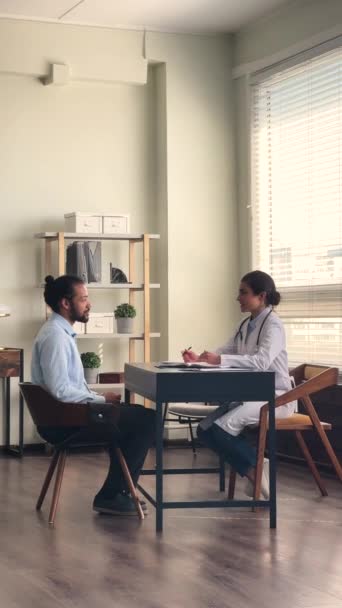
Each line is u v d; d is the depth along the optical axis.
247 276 5.15
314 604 3.21
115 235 6.98
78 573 3.63
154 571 3.66
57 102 7.21
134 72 7.25
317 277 6.47
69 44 7.08
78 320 4.70
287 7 6.72
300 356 6.62
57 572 3.65
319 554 3.92
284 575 3.59
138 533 4.33
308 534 4.30
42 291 7.12
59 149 7.22
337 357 6.25
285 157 6.85
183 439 7.38
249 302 5.12
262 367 4.89
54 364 4.47
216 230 7.46
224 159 7.48
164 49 7.32
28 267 7.10
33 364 4.61
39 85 7.16
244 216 7.41
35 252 7.12
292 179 6.76
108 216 6.98
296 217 6.72
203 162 7.43
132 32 7.24
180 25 7.21
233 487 5.08
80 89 7.29
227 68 7.49
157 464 4.38
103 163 7.35
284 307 6.81
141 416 4.71
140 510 4.64
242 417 4.87
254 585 3.45
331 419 5.96
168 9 6.80
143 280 7.33
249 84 7.24
